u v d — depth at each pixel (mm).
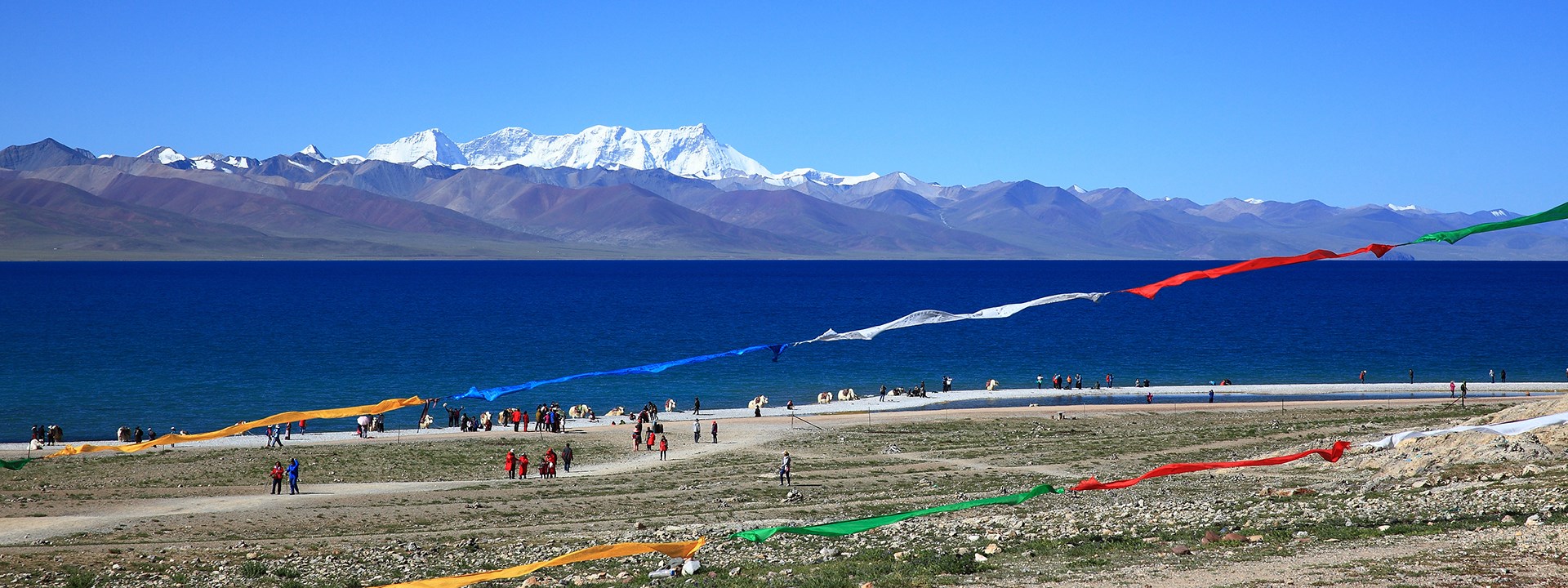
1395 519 30234
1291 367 132500
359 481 57688
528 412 99750
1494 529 27359
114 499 51000
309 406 101375
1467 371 127062
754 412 91750
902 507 43750
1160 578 24250
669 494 51062
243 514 46250
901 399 103062
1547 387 107688
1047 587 24016
